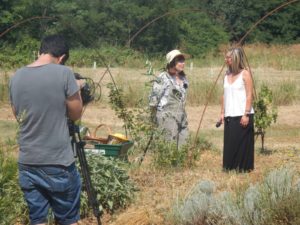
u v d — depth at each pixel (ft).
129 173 34.19
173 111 37.35
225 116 35.29
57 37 21.50
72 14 158.61
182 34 169.27
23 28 152.87
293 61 136.15
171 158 36.14
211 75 101.86
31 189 21.20
